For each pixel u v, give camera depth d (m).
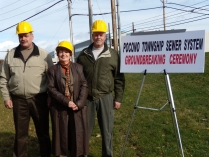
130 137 5.34
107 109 3.85
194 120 6.18
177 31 3.63
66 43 3.62
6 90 3.98
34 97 3.92
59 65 3.67
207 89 9.28
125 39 3.91
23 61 3.85
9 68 3.93
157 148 4.72
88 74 3.80
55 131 3.61
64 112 3.60
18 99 3.94
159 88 10.38
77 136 3.61
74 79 3.63
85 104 3.70
